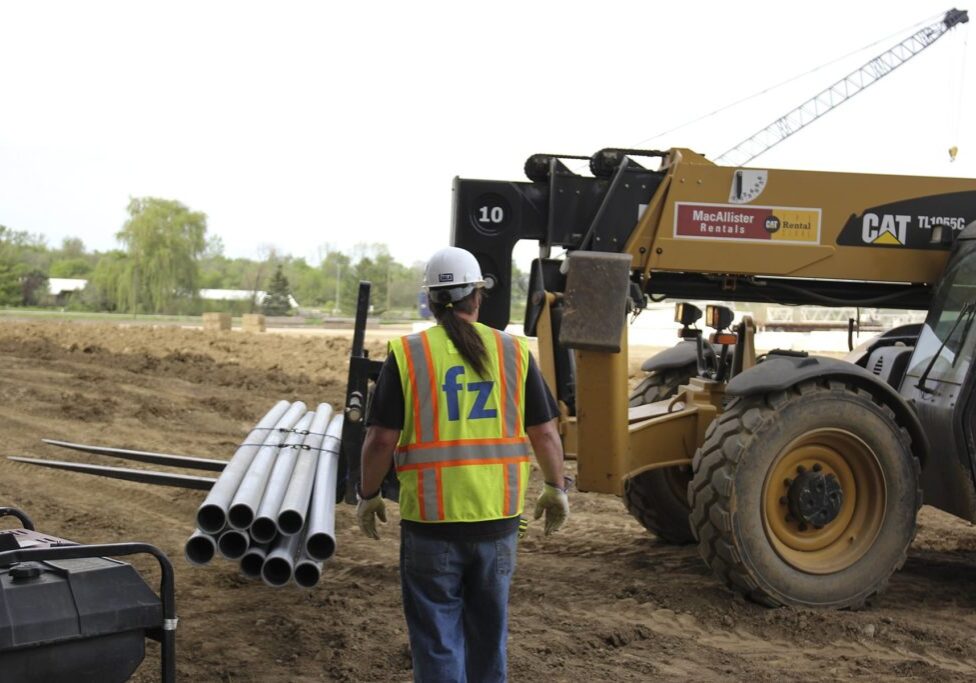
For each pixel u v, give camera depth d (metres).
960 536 7.57
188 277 87.62
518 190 6.36
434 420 3.48
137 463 9.15
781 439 5.49
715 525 5.51
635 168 6.29
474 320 3.69
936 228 6.25
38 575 3.07
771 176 6.19
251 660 4.62
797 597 5.57
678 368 7.17
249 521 4.16
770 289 6.51
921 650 5.03
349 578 5.97
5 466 8.80
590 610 5.48
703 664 4.73
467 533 3.46
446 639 3.47
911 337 7.07
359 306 5.20
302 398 13.71
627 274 5.15
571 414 6.07
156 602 3.25
